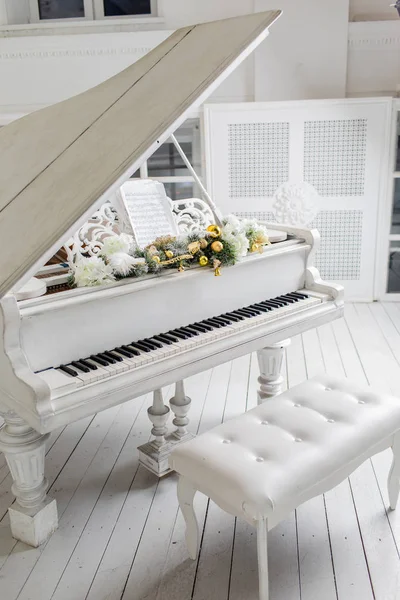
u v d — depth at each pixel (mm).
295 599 1863
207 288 2342
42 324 1871
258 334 2328
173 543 2156
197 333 2215
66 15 5121
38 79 4777
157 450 2590
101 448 2836
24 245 1778
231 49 1984
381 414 2021
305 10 4504
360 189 4691
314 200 4742
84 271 2008
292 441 1873
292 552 2078
